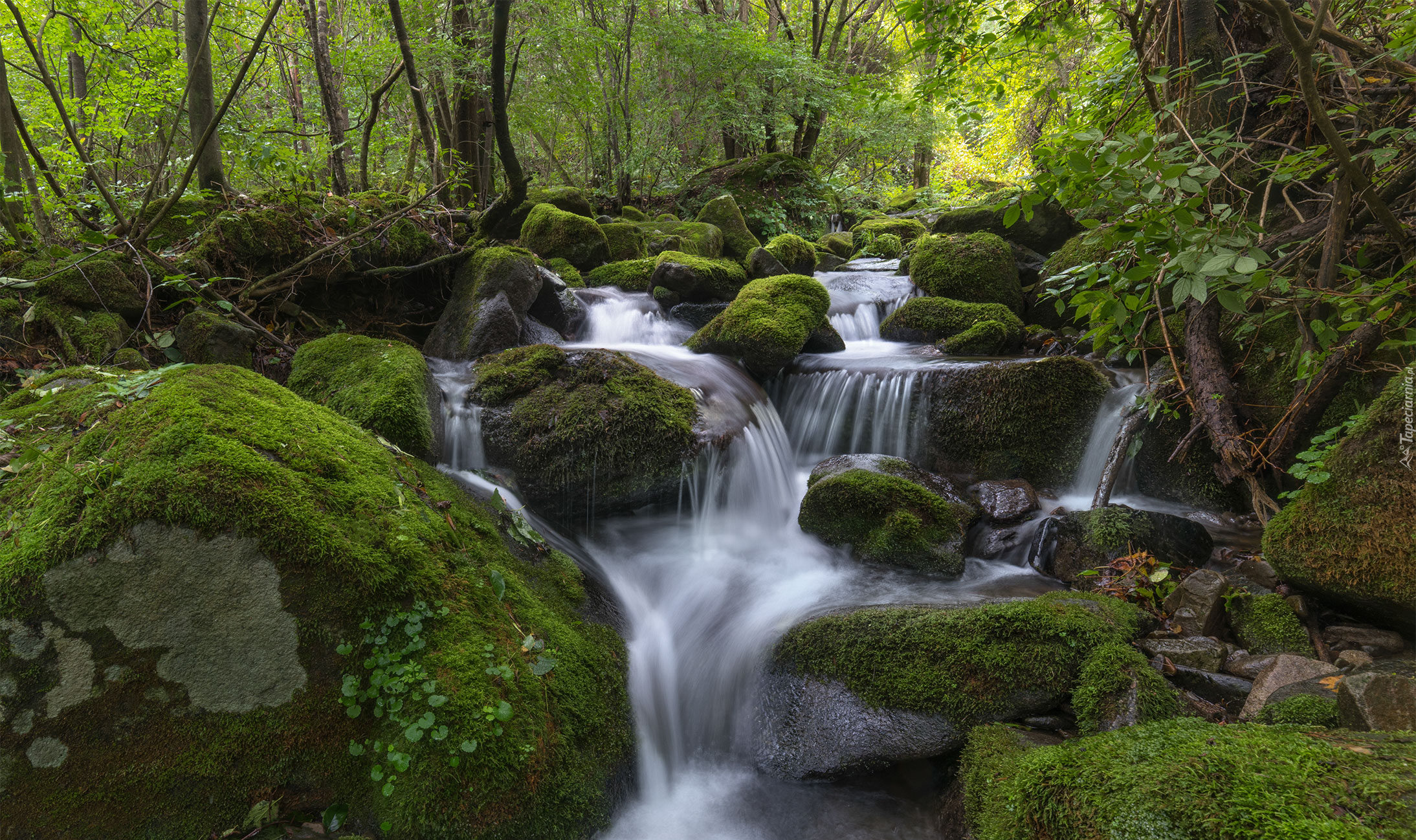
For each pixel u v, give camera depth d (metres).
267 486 2.46
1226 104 4.57
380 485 2.91
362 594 2.43
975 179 16.78
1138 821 1.88
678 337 6.74
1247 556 3.72
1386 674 2.26
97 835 2.16
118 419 2.62
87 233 4.43
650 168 12.64
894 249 11.79
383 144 8.95
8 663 2.13
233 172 7.59
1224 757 1.99
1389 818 1.65
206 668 2.28
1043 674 2.80
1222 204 2.71
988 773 2.46
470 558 2.99
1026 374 4.92
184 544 2.28
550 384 4.53
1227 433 3.91
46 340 4.04
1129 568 3.54
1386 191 3.45
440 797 2.24
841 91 13.20
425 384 4.11
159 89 7.08
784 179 12.87
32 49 4.98
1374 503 2.84
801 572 4.11
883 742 2.90
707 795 3.02
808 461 5.59
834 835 2.75
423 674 2.39
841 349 6.55
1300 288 3.23
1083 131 2.57
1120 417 4.71
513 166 7.04
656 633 3.65
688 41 11.00
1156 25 4.72
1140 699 2.57
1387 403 2.94
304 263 5.04
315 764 2.33
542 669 2.68
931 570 3.92
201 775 2.25
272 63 10.52
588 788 2.60
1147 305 3.33
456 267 6.17
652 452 4.22
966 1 5.59
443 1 8.71
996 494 4.58
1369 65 3.26
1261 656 2.93
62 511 2.26
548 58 9.34
